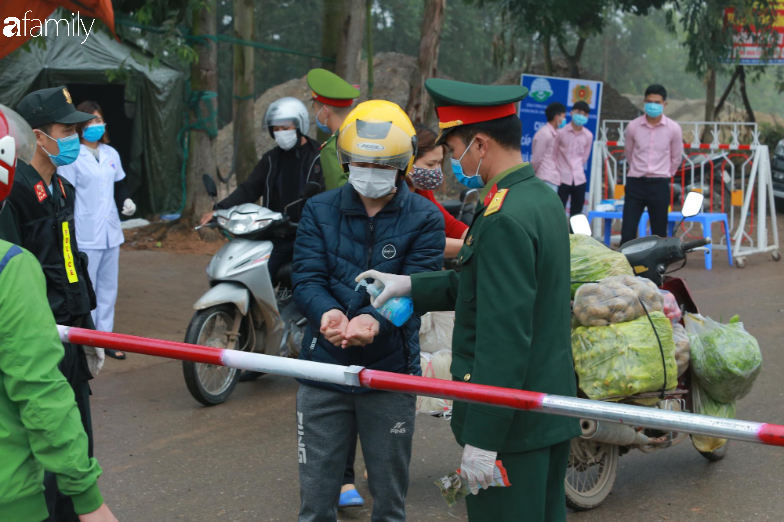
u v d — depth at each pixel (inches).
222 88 1327.5
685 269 423.2
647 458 190.1
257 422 211.0
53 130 136.9
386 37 1585.9
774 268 425.7
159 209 545.6
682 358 168.2
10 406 82.0
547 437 98.9
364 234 124.6
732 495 167.8
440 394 94.3
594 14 722.8
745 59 675.4
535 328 98.2
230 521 155.1
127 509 159.2
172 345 112.1
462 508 161.8
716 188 605.9
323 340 124.7
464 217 215.3
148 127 532.7
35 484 84.1
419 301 113.8
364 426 123.8
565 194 446.6
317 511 124.3
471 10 1662.2
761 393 230.8
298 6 1448.1
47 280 135.9
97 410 217.2
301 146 231.8
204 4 417.7
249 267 220.5
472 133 101.0
